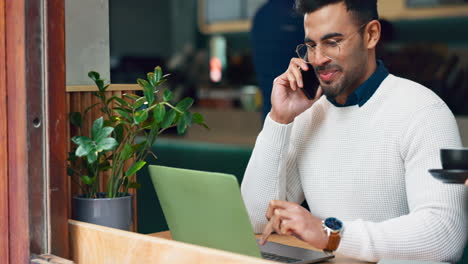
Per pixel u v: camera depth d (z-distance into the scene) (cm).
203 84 1298
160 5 1652
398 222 138
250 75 1255
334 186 168
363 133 164
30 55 136
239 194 127
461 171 117
